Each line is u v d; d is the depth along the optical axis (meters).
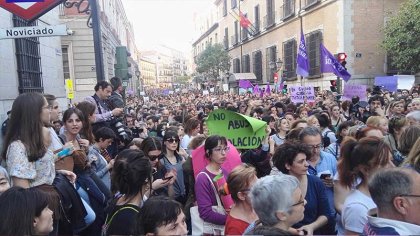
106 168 4.72
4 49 8.45
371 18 21.92
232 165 4.20
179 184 4.86
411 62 18.73
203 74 63.59
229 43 54.75
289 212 2.55
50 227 2.65
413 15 18.00
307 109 10.48
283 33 33.09
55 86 12.93
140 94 48.53
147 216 2.56
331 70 13.30
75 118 4.44
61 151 3.74
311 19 26.80
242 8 46.56
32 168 3.15
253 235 2.14
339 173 3.46
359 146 3.22
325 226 3.57
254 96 23.36
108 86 6.05
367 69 21.97
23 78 9.44
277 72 33.47
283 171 3.59
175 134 5.25
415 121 5.42
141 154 3.14
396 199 2.32
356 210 2.94
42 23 11.58
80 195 3.89
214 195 3.70
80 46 24.48
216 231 3.60
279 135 7.09
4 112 8.19
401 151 4.52
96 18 7.19
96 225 3.95
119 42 49.00
